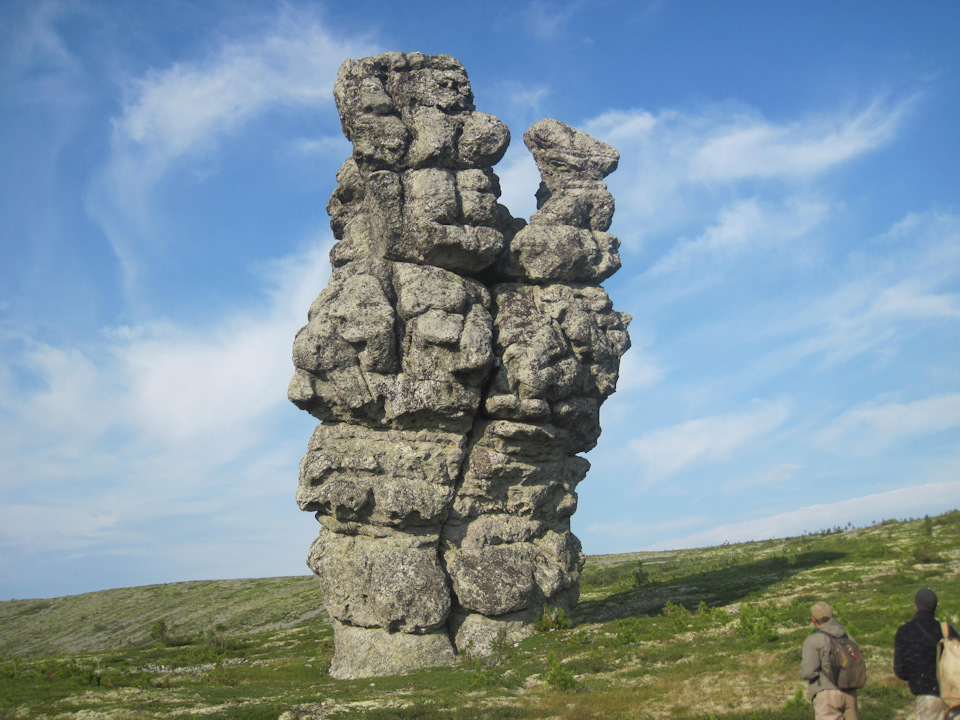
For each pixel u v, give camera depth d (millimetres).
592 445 40062
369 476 33562
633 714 19375
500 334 36188
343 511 33219
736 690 19812
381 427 34562
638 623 29922
